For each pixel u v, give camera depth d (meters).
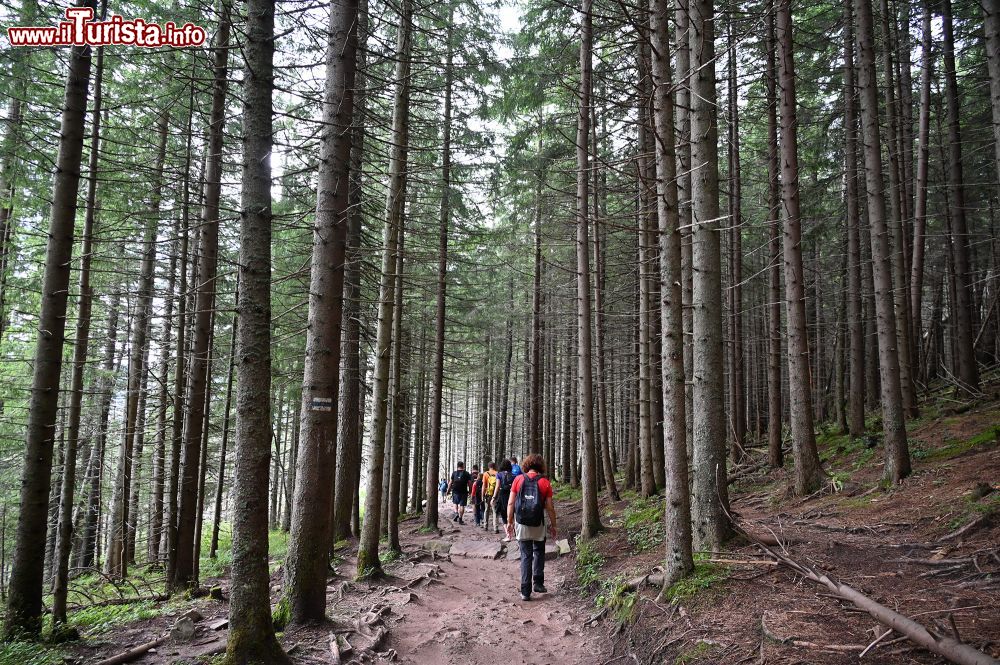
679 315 5.49
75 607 8.48
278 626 5.43
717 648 4.03
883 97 13.86
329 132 5.91
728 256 15.22
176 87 8.79
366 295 13.27
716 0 8.20
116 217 10.73
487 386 31.19
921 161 12.34
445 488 26.94
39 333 6.07
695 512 6.31
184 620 5.59
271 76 4.57
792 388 9.66
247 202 4.38
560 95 12.63
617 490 16.05
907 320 11.91
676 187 5.84
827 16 12.86
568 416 22.75
